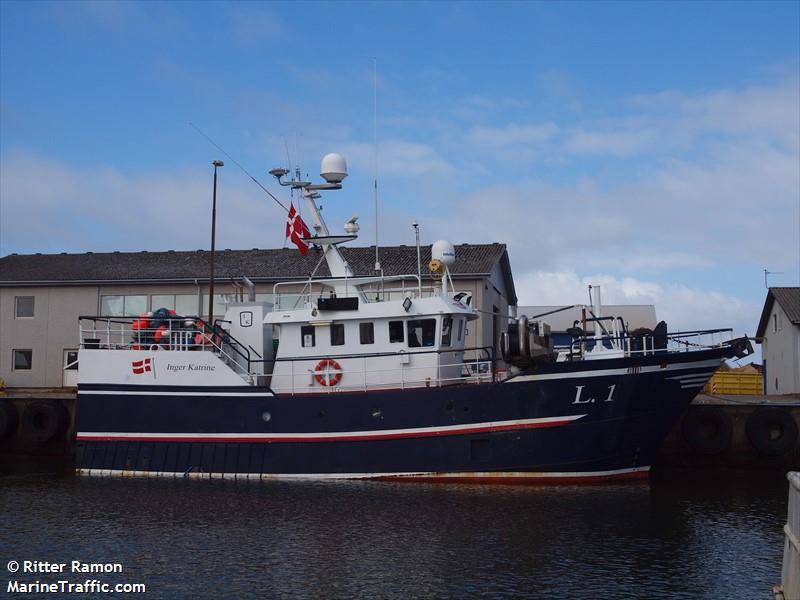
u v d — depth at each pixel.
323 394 21.06
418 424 20.50
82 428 22.59
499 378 20.58
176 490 20.08
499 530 16.31
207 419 21.80
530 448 20.02
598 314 22.47
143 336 23.14
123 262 38.94
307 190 22.83
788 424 23.97
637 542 15.66
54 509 18.31
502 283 39.03
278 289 34.75
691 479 22.72
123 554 15.03
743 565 14.34
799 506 10.17
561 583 13.39
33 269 38.62
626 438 20.33
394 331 21.39
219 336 22.67
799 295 36.84
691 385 20.36
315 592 13.05
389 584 13.36
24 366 37.28
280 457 21.30
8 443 28.31
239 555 14.85
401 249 37.38
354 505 18.20
